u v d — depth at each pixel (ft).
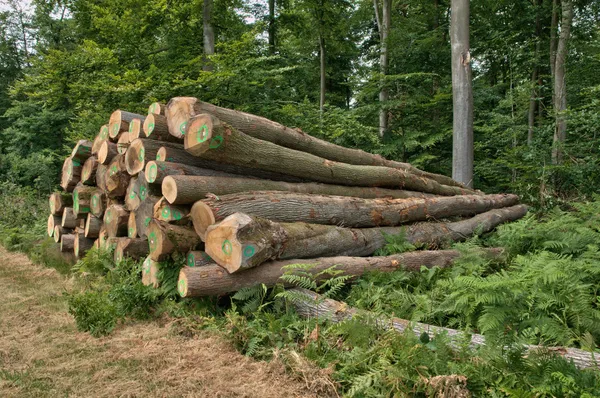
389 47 50.16
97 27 39.34
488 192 47.57
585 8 44.50
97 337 12.74
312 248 15.16
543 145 35.12
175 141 17.58
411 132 47.65
